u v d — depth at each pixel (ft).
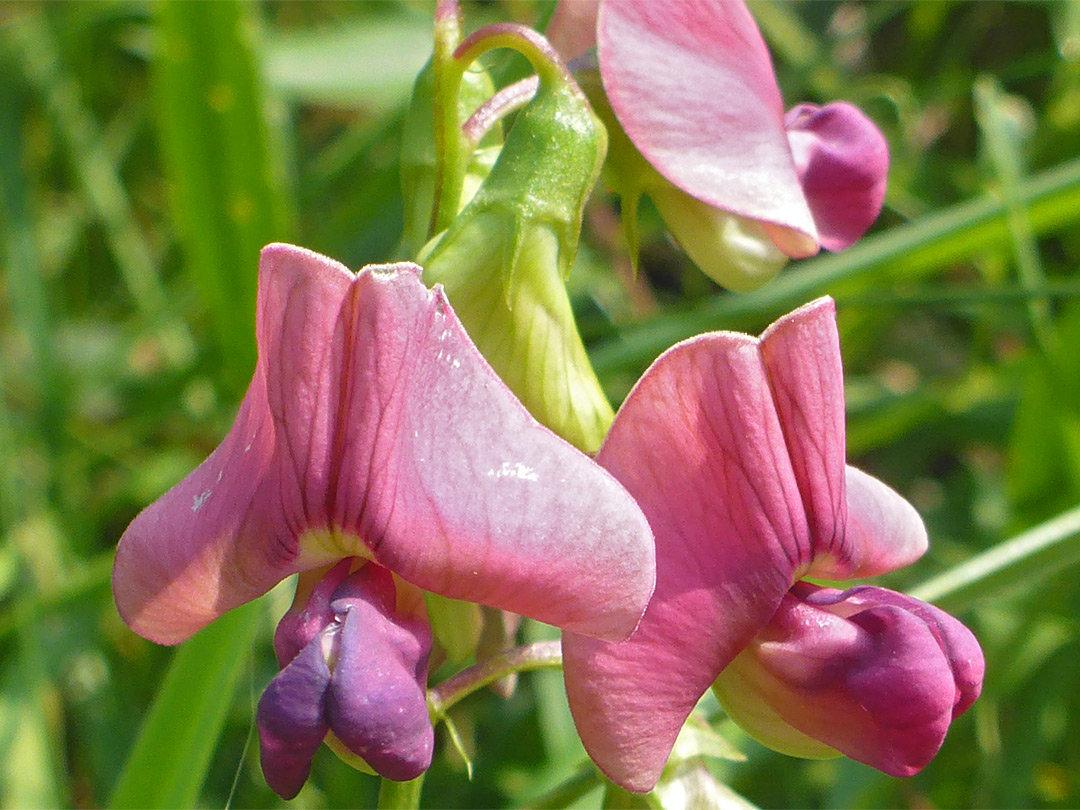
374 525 0.23
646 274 0.61
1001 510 0.48
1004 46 0.67
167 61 0.41
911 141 0.60
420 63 0.54
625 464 0.24
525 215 0.25
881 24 0.67
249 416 0.24
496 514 0.23
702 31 0.28
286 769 0.23
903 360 0.56
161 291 0.53
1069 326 0.41
